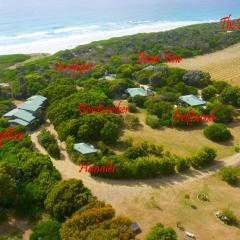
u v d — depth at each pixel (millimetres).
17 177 74438
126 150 86438
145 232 63406
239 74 150125
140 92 121938
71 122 93312
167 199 72250
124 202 71125
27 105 107375
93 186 75875
